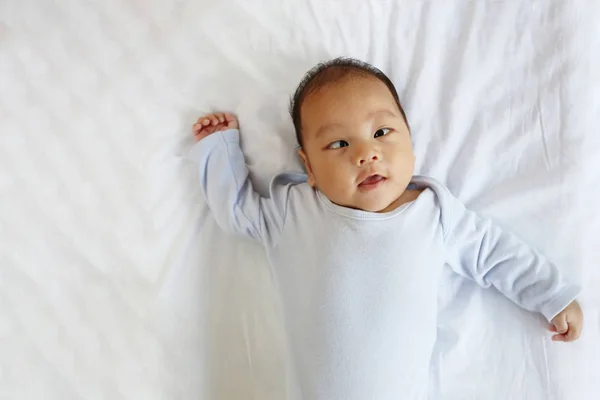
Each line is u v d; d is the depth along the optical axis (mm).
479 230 951
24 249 998
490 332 970
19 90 1043
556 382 937
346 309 878
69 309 980
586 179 969
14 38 1056
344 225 904
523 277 945
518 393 945
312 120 912
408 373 879
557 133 979
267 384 972
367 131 886
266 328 987
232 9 1033
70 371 960
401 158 896
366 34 1018
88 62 1045
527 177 983
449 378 957
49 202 1010
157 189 1011
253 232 981
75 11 1060
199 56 1033
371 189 887
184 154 1025
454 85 999
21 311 981
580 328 935
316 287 893
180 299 986
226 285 1000
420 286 899
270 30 1024
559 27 990
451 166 998
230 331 988
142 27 1047
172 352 968
